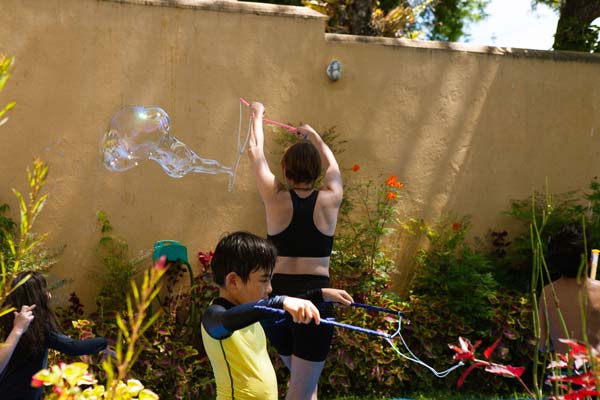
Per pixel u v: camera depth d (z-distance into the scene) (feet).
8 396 9.83
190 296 17.70
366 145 19.62
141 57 17.84
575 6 25.71
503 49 20.66
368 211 19.60
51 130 17.30
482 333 18.40
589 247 10.36
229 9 18.40
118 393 5.75
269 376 8.39
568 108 21.20
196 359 17.12
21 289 10.09
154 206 18.13
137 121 14.56
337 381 17.61
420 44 19.94
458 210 20.47
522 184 20.95
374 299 18.61
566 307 10.39
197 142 18.34
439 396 18.10
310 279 11.32
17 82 17.04
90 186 17.62
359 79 19.51
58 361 15.42
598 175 21.53
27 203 17.08
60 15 17.25
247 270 8.45
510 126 20.77
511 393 18.57
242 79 18.60
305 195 11.55
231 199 18.66
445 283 19.01
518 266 20.88
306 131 12.98
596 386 5.30
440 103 20.16
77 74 17.42
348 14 25.80
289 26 18.90
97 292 17.67
